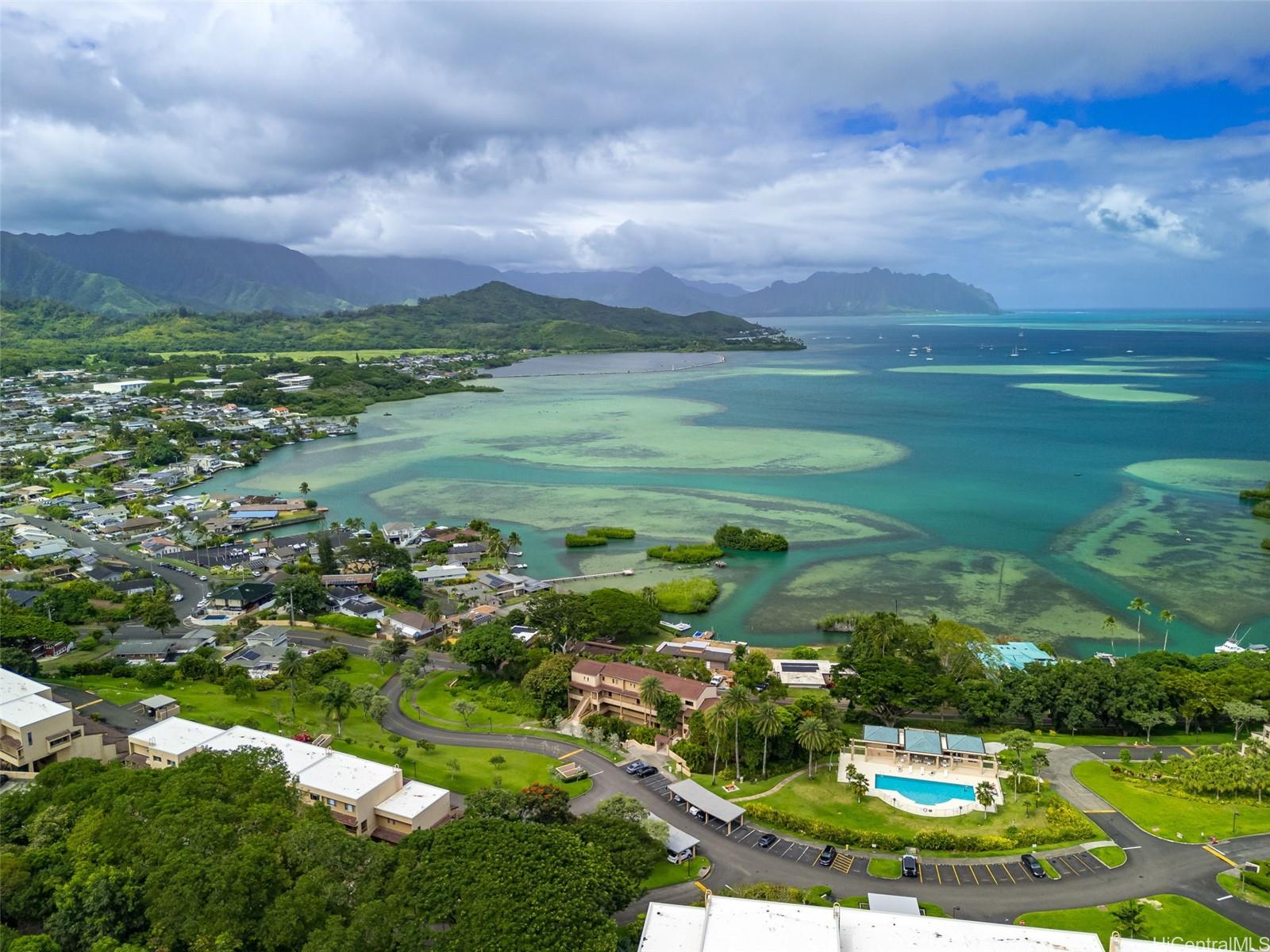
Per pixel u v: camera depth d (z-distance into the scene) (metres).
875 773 137.38
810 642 197.75
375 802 115.44
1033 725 154.62
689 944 85.56
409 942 82.62
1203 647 192.00
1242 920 98.38
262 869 89.88
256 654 186.12
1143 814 122.06
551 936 81.81
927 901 103.19
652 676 153.75
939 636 180.12
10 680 141.50
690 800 125.62
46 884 91.31
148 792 105.38
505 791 114.31
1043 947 84.19
